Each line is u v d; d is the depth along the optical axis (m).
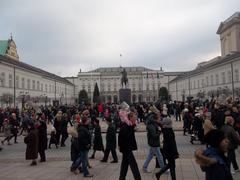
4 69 65.69
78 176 12.34
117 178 11.80
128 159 10.36
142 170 12.88
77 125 13.30
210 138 5.41
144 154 17.39
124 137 10.36
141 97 155.75
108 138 15.05
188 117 26.59
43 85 93.94
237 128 14.68
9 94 64.56
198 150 5.45
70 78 158.50
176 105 43.28
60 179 11.89
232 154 11.61
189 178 11.54
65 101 122.56
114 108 41.91
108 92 158.12
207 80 85.50
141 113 38.84
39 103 83.12
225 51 94.25
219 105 17.23
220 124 15.02
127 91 52.41
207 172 5.30
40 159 16.11
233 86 67.00
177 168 13.35
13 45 96.56
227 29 90.94
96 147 16.27
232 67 67.56
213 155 5.27
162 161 12.22
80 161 12.81
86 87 158.50
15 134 24.44
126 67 168.75
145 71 156.88
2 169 14.10
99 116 43.75
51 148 21.23
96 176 12.23
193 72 99.94
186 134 27.70
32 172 13.30
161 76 154.38
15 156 18.08
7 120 24.61
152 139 12.32
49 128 35.53
